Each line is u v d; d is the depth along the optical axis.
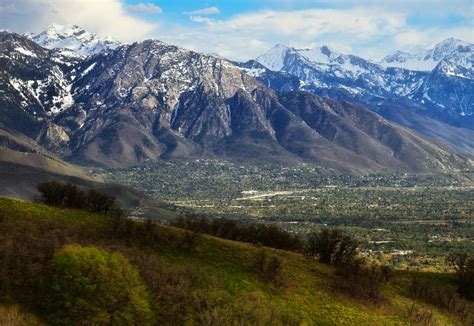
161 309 48.00
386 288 73.88
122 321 44.28
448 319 68.06
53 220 66.62
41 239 53.91
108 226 69.94
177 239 69.31
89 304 43.50
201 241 71.31
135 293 46.38
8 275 45.16
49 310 43.38
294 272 68.81
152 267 54.28
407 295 74.31
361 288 68.56
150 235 68.06
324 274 71.62
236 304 50.38
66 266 45.06
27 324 41.09
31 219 65.06
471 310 74.25
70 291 43.78
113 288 45.09
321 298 62.53
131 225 71.06
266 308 52.06
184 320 47.38
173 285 52.38
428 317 65.00
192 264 62.69
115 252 51.56
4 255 47.28
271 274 65.12
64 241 55.97
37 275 45.91
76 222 68.50
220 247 70.88
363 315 60.16
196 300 49.44
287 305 57.38
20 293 44.31
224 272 62.62
